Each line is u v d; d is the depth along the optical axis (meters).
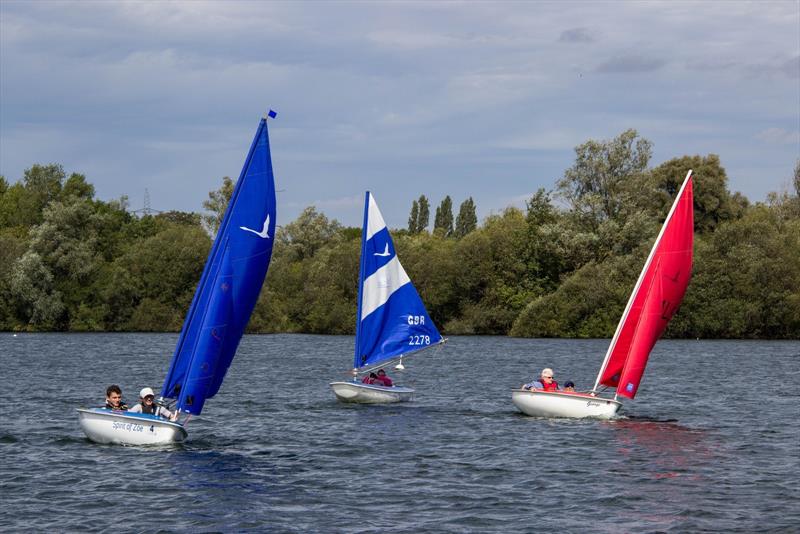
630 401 81.38
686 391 90.81
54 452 52.44
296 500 41.84
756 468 49.25
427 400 81.94
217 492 43.06
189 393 53.09
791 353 151.38
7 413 70.81
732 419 69.12
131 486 44.06
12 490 43.22
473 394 87.94
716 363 129.75
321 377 106.69
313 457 52.22
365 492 43.47
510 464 50.31
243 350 163.62
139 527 37.31
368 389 78.12
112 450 53.25
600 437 59.44
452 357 144.62
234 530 37.00
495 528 37.44
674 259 65.44
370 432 61.66
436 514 39.56
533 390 69.25
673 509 40.41
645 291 66.44
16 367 120.56
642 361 66.81
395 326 81.19
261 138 52.59
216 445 55.84
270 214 52.66
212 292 52.41
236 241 52.31
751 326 193.62
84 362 131.00
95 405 76.94
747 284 191.12
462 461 51.22
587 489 44.22
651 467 49.50
